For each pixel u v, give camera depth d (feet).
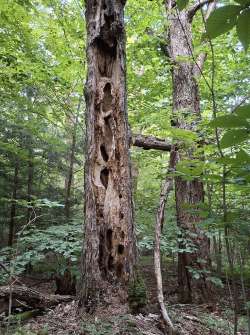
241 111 3.75
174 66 24.40
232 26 3.58
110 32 14.57
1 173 35.70
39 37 24.88
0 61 24.00
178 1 4.27
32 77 24.86
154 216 22.48
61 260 21.59
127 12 25.29
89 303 13.34
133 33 24.91
